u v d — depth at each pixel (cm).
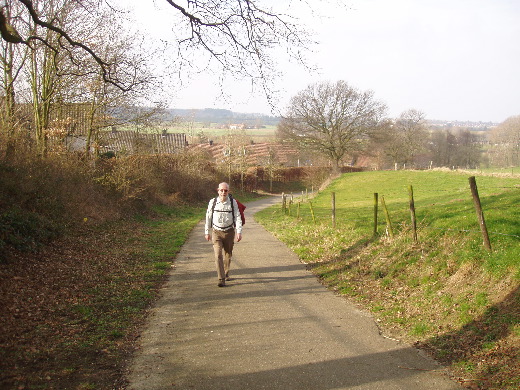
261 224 2127
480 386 402
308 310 663
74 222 1275
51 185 1269
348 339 541
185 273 920
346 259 970
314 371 448
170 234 1536
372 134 5144
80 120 2012
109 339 524
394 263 826
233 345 521
